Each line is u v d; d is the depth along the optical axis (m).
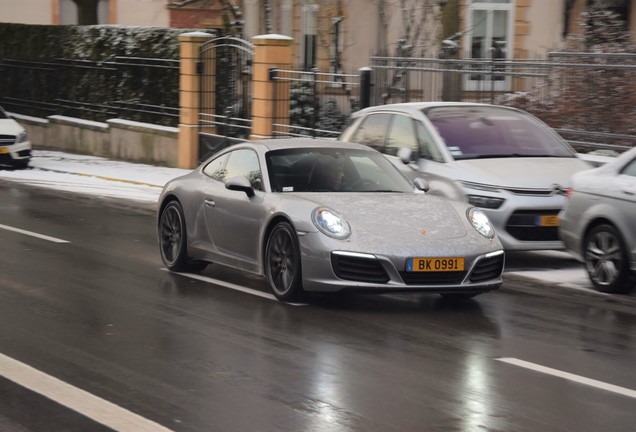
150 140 33.59
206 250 14.30
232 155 14.50
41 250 16.61
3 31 42.62
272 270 12.90
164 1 46.47
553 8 36.88
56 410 8.15
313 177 13.60
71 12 50.06
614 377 9.46
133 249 17.05
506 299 13.38
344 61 36.97
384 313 12.19
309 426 7.83
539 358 10.16
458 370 9.59
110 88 36.59
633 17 35.09
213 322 11.52
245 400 8.49
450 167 16.38
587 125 21.48
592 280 14.15
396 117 17.92
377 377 9.28
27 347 10.22
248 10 40.38
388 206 12.84
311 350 10.28
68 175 30.28
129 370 9.40
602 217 13.93
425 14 33.97
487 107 18.12
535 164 16.53
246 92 30.36
